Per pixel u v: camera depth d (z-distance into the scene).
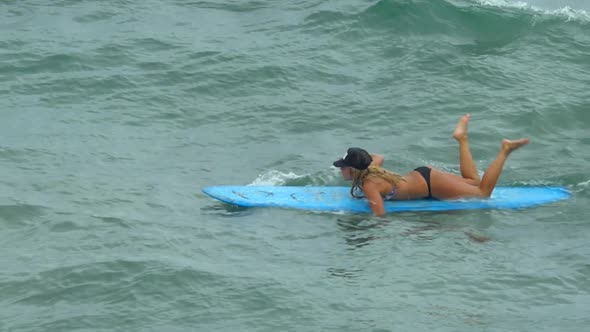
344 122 50.69
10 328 27.81
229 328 27.86
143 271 31.48
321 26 64.56
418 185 39.16
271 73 56.88
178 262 32.47
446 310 29.22
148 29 64.50
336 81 56.19
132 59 58.75
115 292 30.09
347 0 68.81
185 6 70.12
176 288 30.39
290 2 70.06
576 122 50.59
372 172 38.66
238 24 66.19
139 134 48.72
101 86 54.72
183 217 37.94
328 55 59.84
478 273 32.19
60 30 63.56
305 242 35.28
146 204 39.34
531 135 48.81
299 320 28.41
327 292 30.45
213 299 29.70
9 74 55.78
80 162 44.31
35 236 35.09
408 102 52.94
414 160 45.34
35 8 68.00
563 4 67.69
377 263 33.09
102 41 61.56
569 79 56.56
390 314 28.88
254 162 45.53
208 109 52.41
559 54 60.50
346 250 34.44
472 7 65.50
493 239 35.59
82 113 51.16
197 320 28.34
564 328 27.94
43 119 50.00
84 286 30.53
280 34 63.75
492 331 27.78
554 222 37.53
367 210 38.66
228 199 39.47
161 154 46.19
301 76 56.66
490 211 38.56
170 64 58.06
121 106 52.31
